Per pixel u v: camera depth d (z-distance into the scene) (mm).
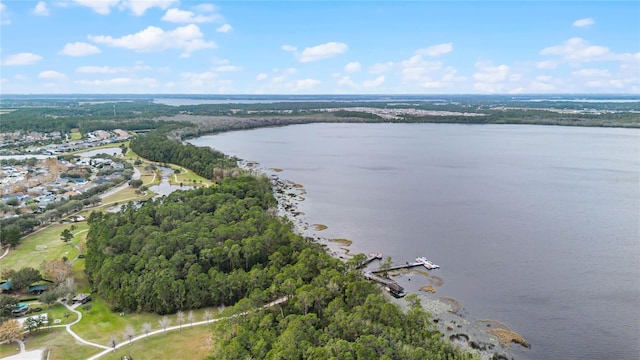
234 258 153000
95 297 141750
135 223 179875
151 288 133625
